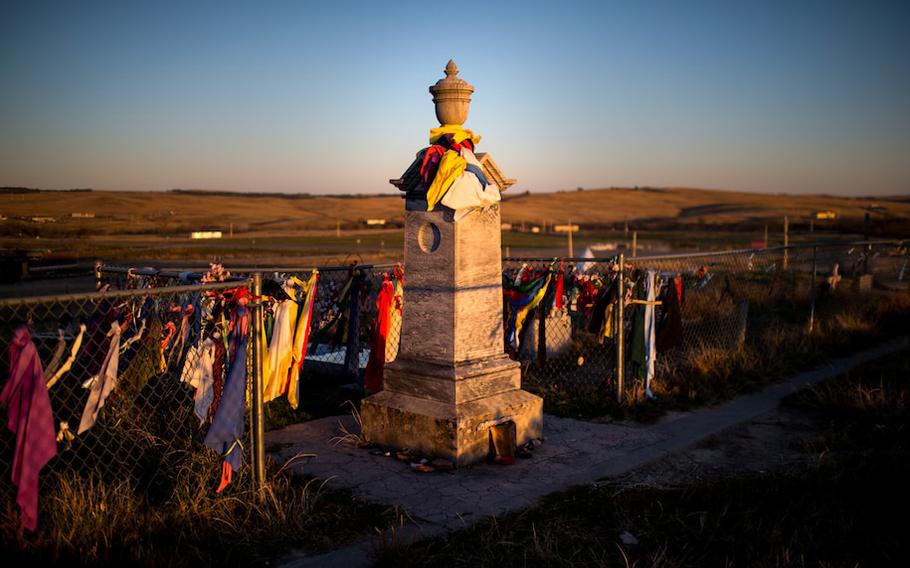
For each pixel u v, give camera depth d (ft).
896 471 19.42
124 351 21.08
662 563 14.88
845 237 287.69
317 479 19.92
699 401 29.45
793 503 17.88
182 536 15.47
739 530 16.56
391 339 29.91
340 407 28.55
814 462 21.62
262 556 15.12
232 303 17.84
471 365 22.52
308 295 23.08
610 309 28.86
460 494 19.07
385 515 17.37
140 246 187.93
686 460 22.75
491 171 23.43
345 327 29.81
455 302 22.04
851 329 43.06
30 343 14.29
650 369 29.32
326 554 15.30
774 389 31.65
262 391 17.87
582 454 22.74
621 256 28.32
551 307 31.73
